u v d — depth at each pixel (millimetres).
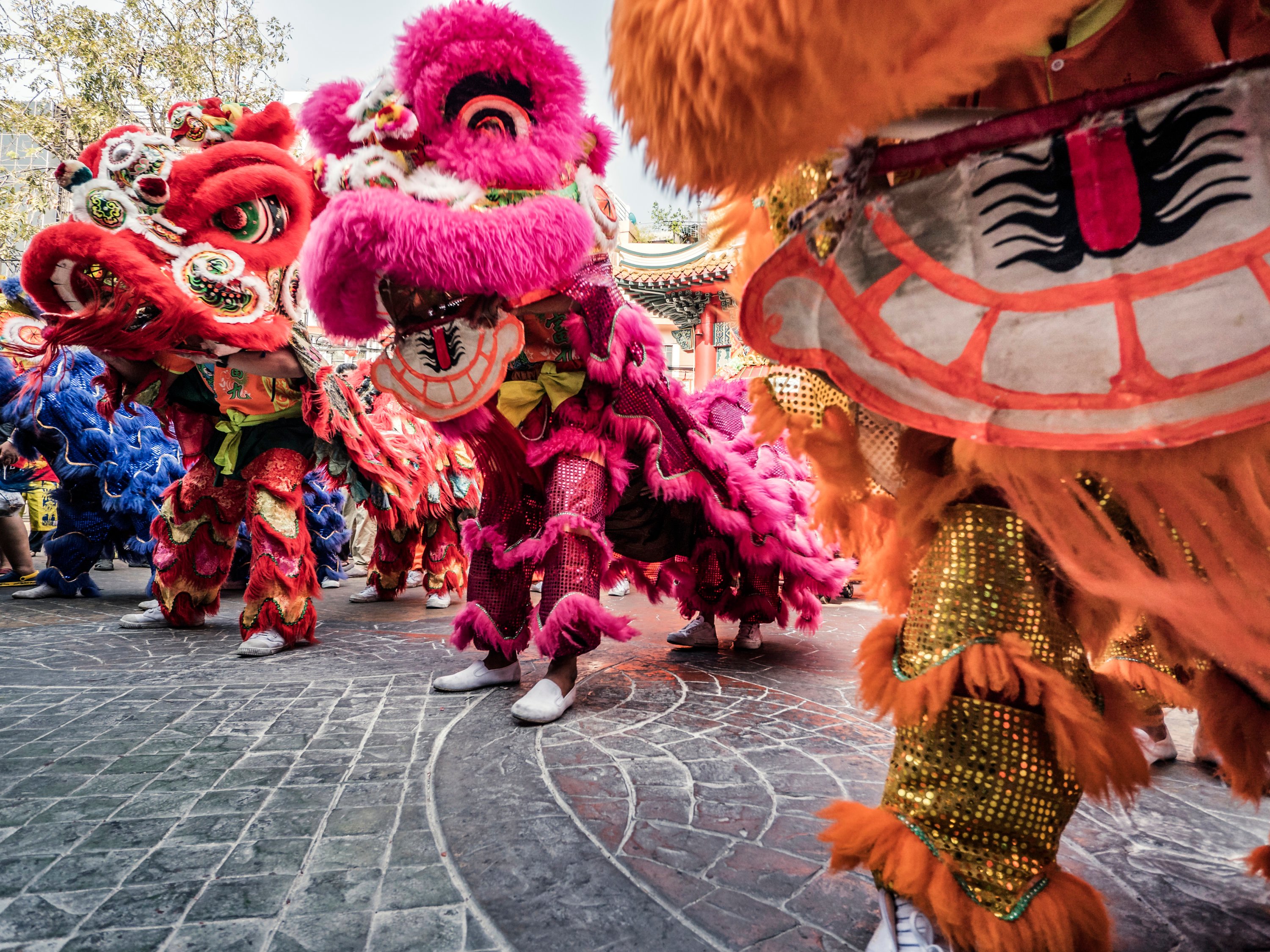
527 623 2986
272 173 3068
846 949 1195
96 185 2869
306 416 3486
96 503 5332
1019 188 874
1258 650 889
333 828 1649
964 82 779
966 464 973
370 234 2072
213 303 3049
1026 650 975
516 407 2762
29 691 2787
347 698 2742
